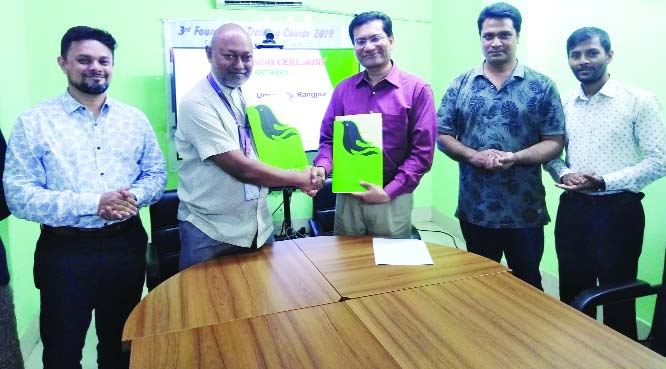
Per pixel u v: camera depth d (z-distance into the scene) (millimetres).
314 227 2736
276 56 3301
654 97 1666
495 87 1875
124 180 1607
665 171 1629
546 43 2604
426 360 897
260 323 1064
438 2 3686
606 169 1752
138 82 3246
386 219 1744
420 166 1704
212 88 1562
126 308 1653
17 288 2094
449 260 1472
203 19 3260
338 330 1024
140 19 3170
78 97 1547
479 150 1919
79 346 1572
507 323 1039
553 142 1803
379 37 1669
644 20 1976
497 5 1790
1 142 1436
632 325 1740
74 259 1507
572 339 963
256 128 1554
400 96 1726
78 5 3043
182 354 935
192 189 1608
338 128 1643
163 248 2143
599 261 1812
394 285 1274
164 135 3344
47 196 1414
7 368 1351
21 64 2463
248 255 1557
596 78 1744
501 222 1899
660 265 1980
